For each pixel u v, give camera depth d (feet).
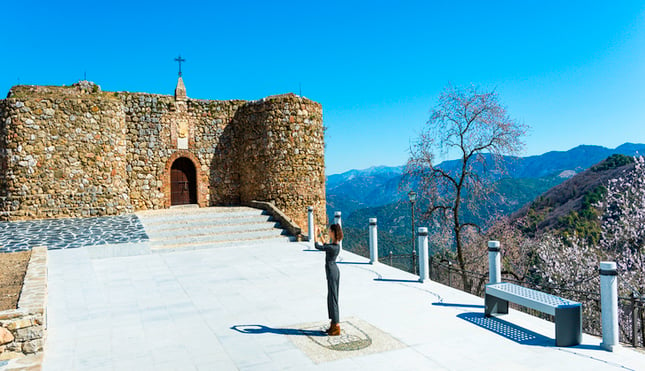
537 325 21.57
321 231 71.00
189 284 30.66
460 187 65.98
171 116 69.87
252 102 71.10
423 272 30.78
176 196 71.61
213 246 46.60
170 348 19.19
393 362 17.29
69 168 57.93
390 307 24.81
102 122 60.13
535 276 67.46
